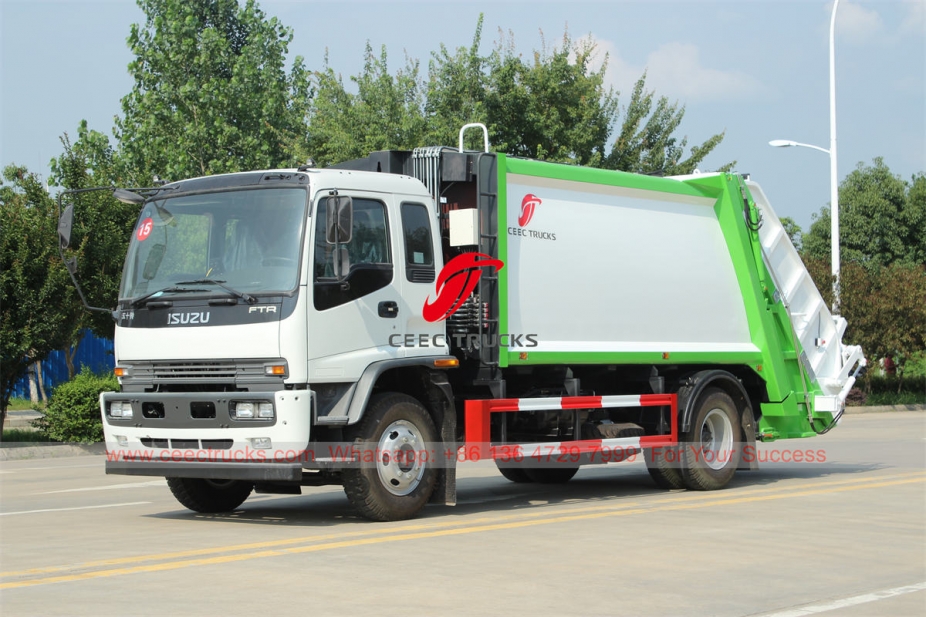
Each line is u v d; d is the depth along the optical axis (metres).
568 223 11.45
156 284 9.75
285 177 9.42
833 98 29.27
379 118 25.92
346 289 9.37
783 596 6.66
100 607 6.19
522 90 28.08
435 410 10.20
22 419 29.14
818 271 32.72
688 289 12.82
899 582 7.13
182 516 10.52
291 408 8.89
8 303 20.67
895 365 39.28
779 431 14.16
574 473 13.92
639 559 7.80
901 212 44.22
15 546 8.44
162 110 29.66
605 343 11.69
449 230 10.58
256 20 37.97
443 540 8.60
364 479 9.48
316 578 7.01
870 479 13.68
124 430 9.75
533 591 6.67
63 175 24.62
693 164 30.41
